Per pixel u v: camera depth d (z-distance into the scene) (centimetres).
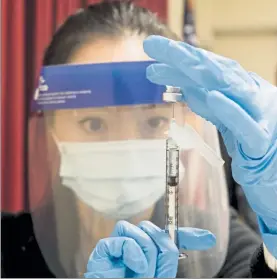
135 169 84
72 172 85
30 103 86
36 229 86
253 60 80
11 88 87
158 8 83
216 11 82
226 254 80
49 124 86
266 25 80
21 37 86
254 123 64
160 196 83
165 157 82
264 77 80
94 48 84
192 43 82
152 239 76
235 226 81
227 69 66
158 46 67
